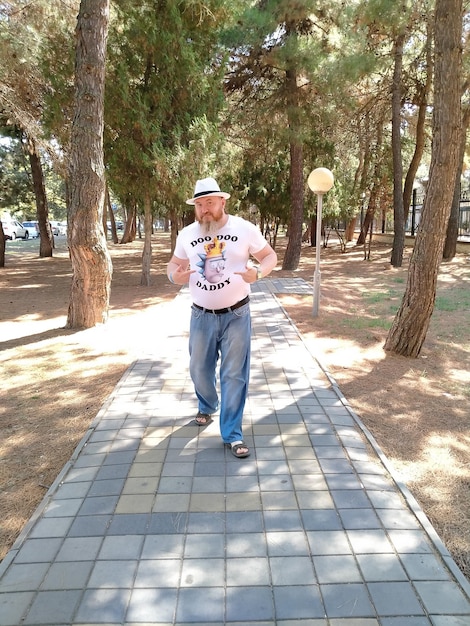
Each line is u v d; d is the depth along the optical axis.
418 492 3.03
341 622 2.03
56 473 3.22
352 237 28.12
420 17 13.48
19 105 11.27
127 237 30.08
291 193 15.53
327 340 6.80
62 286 12.89
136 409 4.13
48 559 2.38
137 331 7.09
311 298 10.38
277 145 15.58
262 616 2.06
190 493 2.91
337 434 3.70
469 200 21.02
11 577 2.27
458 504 2.92
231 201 14.15
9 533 2.63
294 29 13.39
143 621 2.04
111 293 11.30
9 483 3.11
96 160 6.82
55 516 2.70
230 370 3.30
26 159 20.92
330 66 12.66
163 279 13.88
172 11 9.88
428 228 5.66
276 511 2.74
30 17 10.05
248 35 12.52
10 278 14.41
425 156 26.50
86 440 3.57
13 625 2.02
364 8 12.23
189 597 2.15
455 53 5.09
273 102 14.23
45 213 20.55
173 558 2.38
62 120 10.18
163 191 10.77
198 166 10.35
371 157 21.05
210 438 3.61
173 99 10.72
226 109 15.12
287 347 6.22
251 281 3.14
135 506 2.79
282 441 3.57
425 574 2.29
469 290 11.63
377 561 2.36
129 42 10.08
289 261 15.88
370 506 2.79
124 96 9.66
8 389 4.77
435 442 3.73
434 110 5.34
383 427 3.96
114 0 9.72
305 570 2.31
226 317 3.26
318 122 14.97
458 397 4.72
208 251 3.14
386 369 5.52
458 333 7.41
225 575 2.28
